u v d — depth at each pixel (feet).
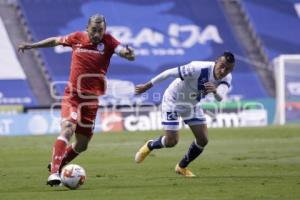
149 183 107.65
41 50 356.38
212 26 386.32
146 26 378.73
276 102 314.76
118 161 152.97
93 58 102.01
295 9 399.44
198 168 133.39
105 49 102.27
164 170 130.72
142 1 387.14
